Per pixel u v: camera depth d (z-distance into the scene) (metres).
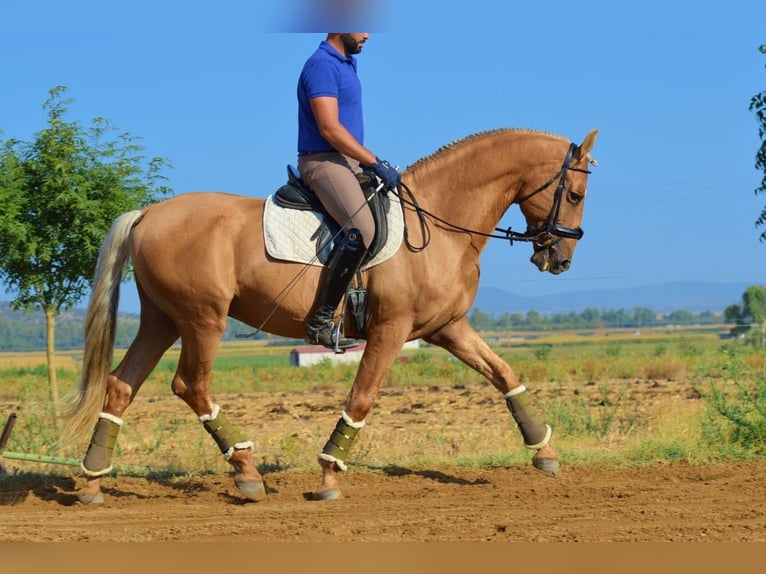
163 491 10.52
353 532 8.15
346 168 9.41
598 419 15.26
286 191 9.55
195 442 14.25
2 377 35.94
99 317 9.59
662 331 137.88
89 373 9.68
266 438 15.95
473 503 9.32
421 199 9.74
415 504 9.34
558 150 9.92
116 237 9.62
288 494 10.10
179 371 9.70
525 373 34.09
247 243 9.38
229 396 29.05
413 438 14.73
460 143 9.95
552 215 9.88
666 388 24.61
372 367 9.54
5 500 9.94
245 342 163.75
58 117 15.53
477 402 22.77
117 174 15.60
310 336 9.41
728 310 131.50
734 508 8.69
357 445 13.54
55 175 15.15
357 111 9.63
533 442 10.52
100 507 9.66
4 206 14.93
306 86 9.38
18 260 15.59
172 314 9.59
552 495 9.64
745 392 12.41
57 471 11.56
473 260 9.85
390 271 9.35
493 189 9.84
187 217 9.45
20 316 171.62
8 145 15.48
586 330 148.75
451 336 10.34
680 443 11.73
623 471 10.77
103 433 9.70
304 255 9.31
